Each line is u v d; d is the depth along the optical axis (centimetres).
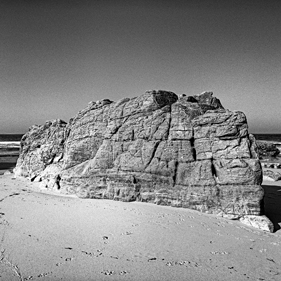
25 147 2127
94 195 1315
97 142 1471
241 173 1084
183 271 663
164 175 1208
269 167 2864
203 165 1156
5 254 696
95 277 614
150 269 663
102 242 801
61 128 1861
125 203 1206
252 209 1034
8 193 1384
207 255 759
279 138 10488
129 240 823
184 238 861
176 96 1451
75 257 702
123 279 612
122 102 1428
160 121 1284
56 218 987
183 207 1139
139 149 1291
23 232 840
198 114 1270
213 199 1095
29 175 1942
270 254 792
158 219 1009
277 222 1070
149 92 1360
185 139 1222
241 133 1141
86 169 1418
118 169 1304
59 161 1761
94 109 1537
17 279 592
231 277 651
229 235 910
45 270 632
